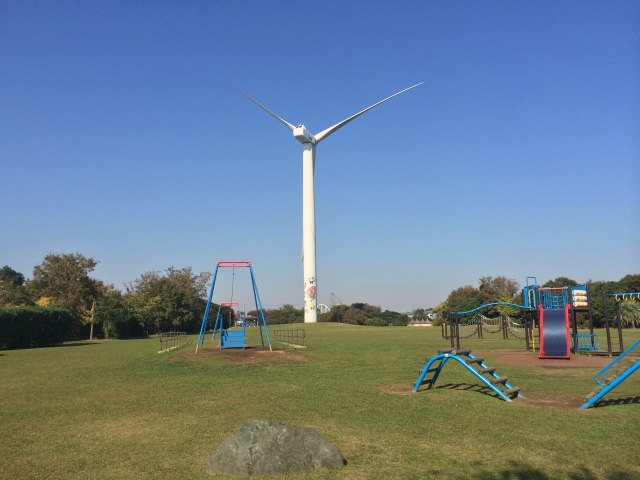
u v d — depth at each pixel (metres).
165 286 57.91
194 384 14.36
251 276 25.19
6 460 7.07
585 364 18.89
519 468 6.52
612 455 7.05
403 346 28.44
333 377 15.55
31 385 14.38
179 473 6.40
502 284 73.06
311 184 72.56
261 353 21.78
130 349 29.44
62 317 38.12
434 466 6.61
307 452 6.52
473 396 11.88
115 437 8.30
